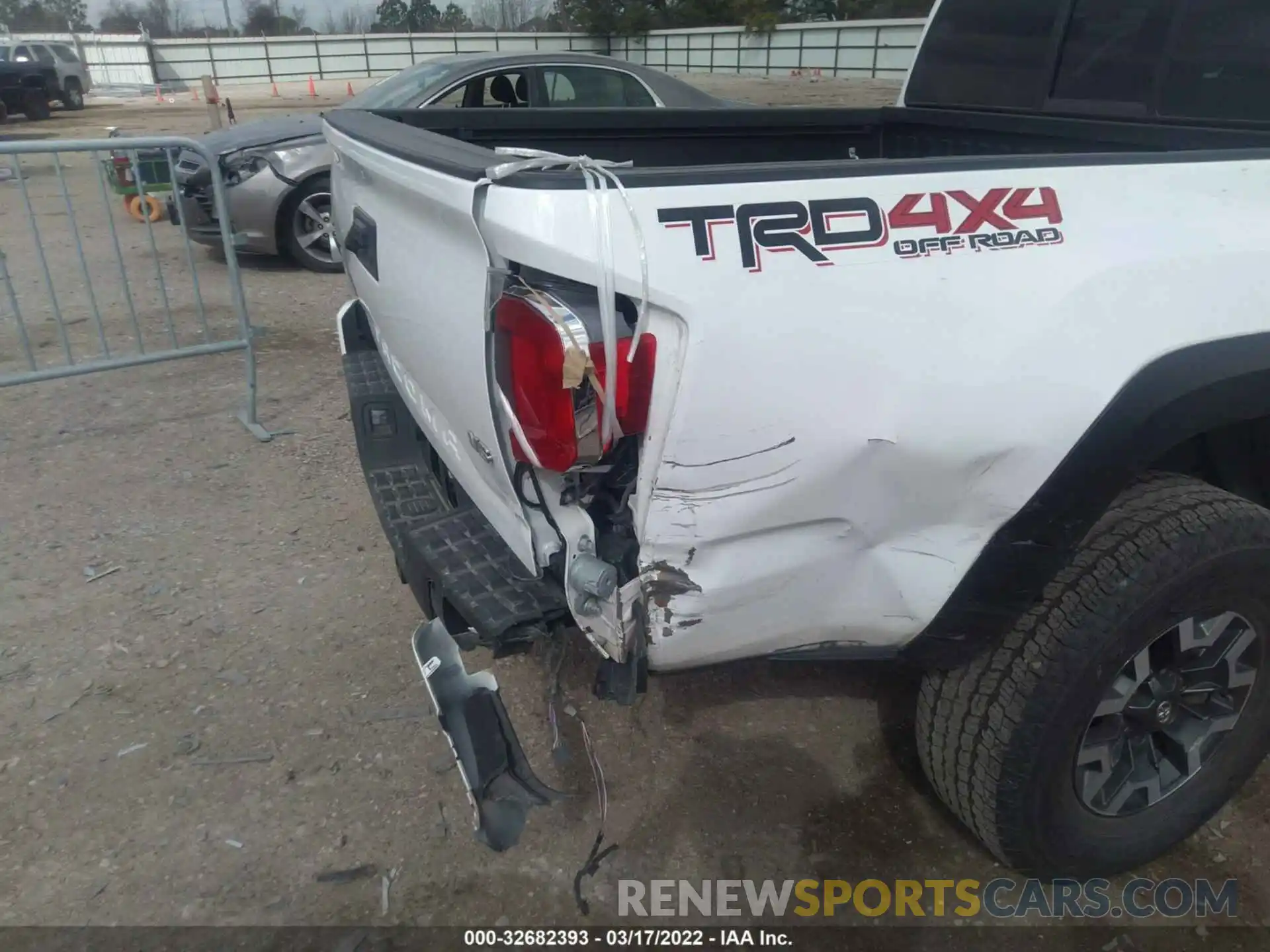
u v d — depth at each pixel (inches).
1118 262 66.9
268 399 195.3
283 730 102.7
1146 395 66.5
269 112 1011.3
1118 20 101.9
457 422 79.6
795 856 87.9
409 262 78.0
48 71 920.3
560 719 102.5
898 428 62.7
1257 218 72.9
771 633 70.1
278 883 85.3
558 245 55.1
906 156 136.9
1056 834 78.4
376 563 134.5
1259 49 87.6
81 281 283.4
